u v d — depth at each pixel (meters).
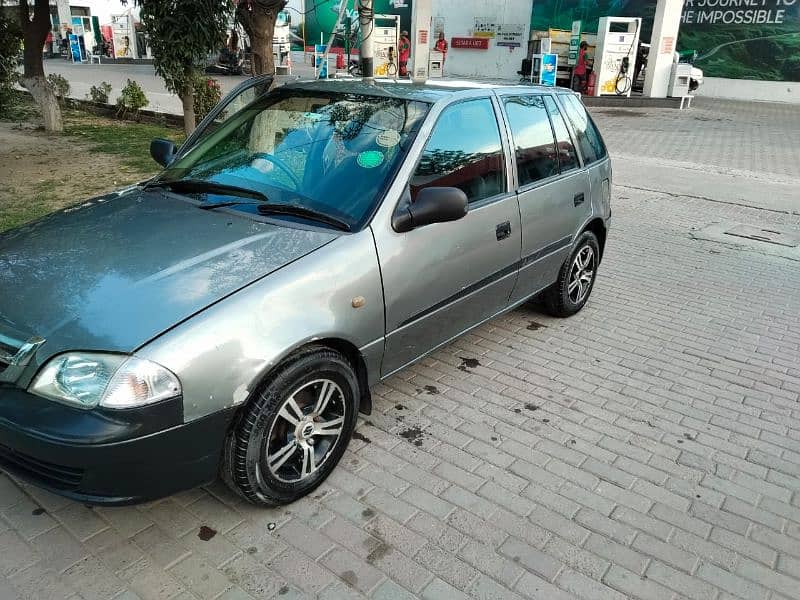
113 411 2.32
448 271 3.55
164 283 2.64
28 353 2.43
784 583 2.68
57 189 8.52
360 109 3.69
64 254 2.91
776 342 5.02
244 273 2.73
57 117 13.36
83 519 2.85
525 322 5.22
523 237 4.19
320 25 32.84
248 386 2.57
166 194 3.60
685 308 5.64
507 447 3.52
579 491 3.19
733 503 3.16
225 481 2.77
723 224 8.50
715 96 25.95
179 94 10.46
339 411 3.09
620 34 21.94
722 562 2.78
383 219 3.15
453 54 29.81
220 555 2.68
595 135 5.34
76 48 36.41
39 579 2.53
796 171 12.12
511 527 2.92
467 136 3.78
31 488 3.03
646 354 4.73
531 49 25.42
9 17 13.48
